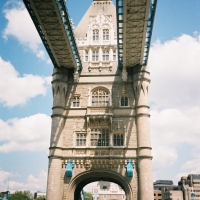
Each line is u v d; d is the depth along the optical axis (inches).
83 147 1694.1
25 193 5359.3
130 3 1247.5
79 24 2129.7
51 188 1593.3
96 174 1660.9
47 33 1494.8
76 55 1766.7
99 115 1729.8
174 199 5359.3
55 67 1877.5
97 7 2185.0
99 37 1989.4
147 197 1537.9
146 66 1827.0
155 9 1309.1
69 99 1831.9
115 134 1728.6
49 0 1245.7
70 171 1643.7
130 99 1793.8
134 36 1487.5
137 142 1681.8
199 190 5531.5
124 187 1638.8
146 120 1708.9
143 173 1587.1
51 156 1659.7
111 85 1839.3
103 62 1907.0
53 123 1745.8
